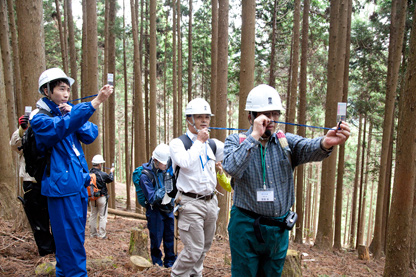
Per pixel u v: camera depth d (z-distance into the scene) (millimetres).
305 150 2314
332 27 10586
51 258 4023
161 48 24172
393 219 4496
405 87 4211
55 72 2842
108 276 3682
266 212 2312
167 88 27203
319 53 15469
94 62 10336
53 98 2852
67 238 2730
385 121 11023
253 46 7305
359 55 13945
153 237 4707
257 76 15711
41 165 2709
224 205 8836
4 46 9242
